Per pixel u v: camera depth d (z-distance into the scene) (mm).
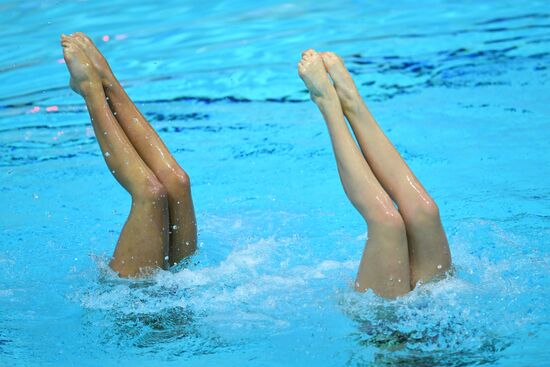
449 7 25875
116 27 24578
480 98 18438
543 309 10016
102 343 9805
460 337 9469
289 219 13383
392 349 9344
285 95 19484
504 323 9711
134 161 10477
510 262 11312
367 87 19406
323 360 9242
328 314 10086
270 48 22500
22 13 26125
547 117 17234
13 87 20422
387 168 10062
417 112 17844
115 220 13711
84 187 15117
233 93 19656
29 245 12750
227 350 9539
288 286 10875
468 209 13414
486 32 23016
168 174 10836
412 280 10078
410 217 9797
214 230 12938
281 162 15883
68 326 10188
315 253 12031
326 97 10242
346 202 14062
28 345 9797
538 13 24656
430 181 14633
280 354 9406
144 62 21734
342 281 10891
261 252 11969
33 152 16781
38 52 22609
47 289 11203
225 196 14430
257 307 10383
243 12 26094
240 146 16688
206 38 23578
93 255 11953
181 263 11281
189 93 19688
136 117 11055
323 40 22938
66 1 27344
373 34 23297
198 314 10273
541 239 12156
